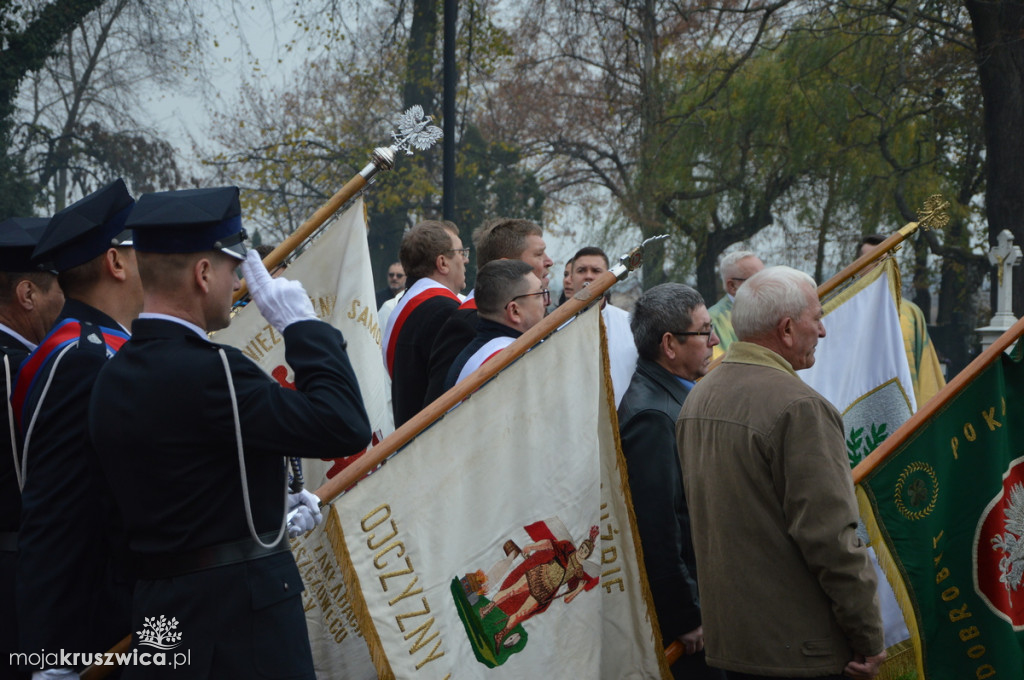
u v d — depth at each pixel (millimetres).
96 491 2402
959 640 3463
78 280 2609
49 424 2412
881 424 4379
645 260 20500
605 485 3100
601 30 20219
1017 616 3572
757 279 3035
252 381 2193
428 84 20516
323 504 2688
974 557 3504
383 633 2707
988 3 14664
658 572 3193
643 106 20656
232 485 2199
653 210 20188
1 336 2902
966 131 18953
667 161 19734
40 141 22609
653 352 3461
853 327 4410
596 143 25359
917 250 19703
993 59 14898
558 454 2955
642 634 3066
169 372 2168
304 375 2242
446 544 2820
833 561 2666
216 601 2162
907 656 3469
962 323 20031
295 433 2150
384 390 3680
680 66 20203
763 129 18844
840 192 18781
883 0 16250
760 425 2807
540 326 2959
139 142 24438
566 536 2941
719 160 19797
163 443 2150
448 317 4258
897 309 4457
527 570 2893
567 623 2924
